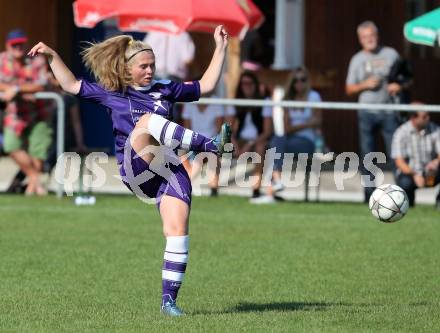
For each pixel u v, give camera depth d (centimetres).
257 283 2581
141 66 2120
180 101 2186
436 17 3991
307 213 3881
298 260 2925
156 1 3875
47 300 2316
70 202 4072
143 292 2431
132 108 2130
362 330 1983
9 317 2112
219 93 5316
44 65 4159
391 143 4116
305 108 4159
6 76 4112
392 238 3331
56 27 5722
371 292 2472
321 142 4269
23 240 3194
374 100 4206
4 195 4250
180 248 2119
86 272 2692
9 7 5688
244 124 4312
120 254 2977
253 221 3666
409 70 4316
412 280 2638
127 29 3891
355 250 3100
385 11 5569
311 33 5544
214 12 3888
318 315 2136
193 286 2534
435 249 3130
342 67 5556
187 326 2002
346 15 5562
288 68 5306
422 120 3969
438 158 4003
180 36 4588
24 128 4191
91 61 2139
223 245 3167
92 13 3903
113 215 3762
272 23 5750
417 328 2014
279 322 2052
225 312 2188
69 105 4328
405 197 2392
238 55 5247
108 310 2191
